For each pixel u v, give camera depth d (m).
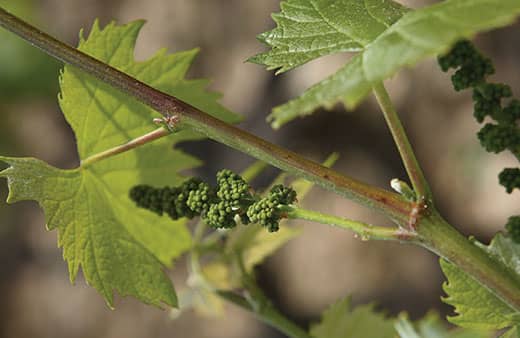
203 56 1.44
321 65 1.31
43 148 1.53
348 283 1.39
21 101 1.40
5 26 0.41
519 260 0.40
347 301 0.56
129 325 1.54
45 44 0.41
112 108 0.46
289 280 1.42
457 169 1.40
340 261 1.40
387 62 0.35
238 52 1.43
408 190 0.40
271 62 0.42
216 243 0.53
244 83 1.42
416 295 1.37
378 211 0.40
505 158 1.37
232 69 1.43
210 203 0.43
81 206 0.46
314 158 1.41
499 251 0.40
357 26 0.41
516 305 0.39
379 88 0.40
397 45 0.35
